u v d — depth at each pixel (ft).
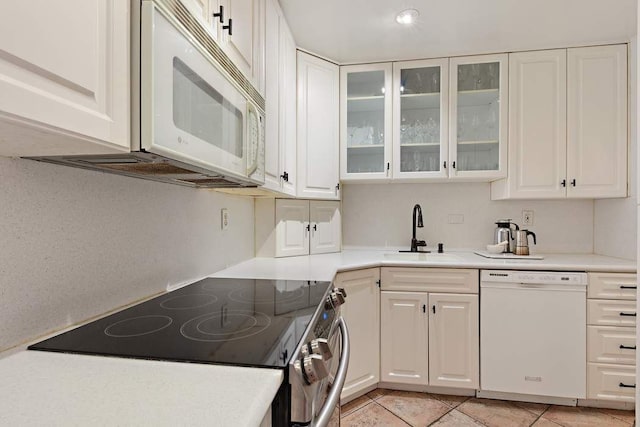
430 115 8.09
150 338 2.76
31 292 2.68
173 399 1.85
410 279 6.91
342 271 6.36
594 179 7.22
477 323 6.68
